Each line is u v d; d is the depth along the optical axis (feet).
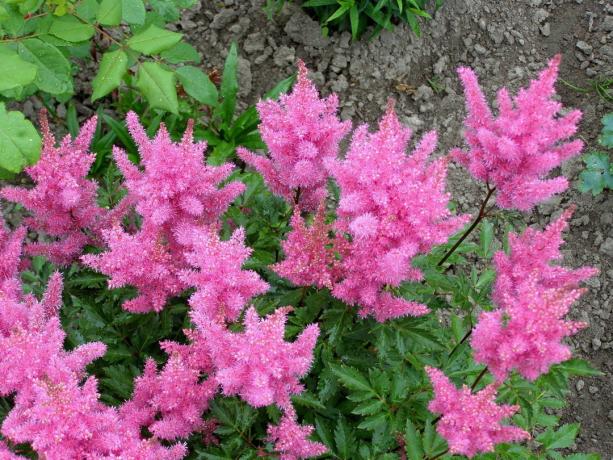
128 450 2.61
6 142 2.69
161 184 2.97
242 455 3.00
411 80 4.86
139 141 3.10
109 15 2.99
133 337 3.29
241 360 2.70
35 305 2.85
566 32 5.16
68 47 3.59
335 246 2.96
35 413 2.56
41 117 3.00
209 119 4.43
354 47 4.86
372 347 3.49
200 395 2.83
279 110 3.14
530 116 2.93
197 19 4.83
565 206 4.60
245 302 2.92
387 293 3.00
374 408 3.09
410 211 2.80
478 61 5.01
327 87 4.77
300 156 3.11
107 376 3.28
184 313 3.43
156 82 2.97
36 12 3.11
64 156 3.08
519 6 5.22
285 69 4.78
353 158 2.87
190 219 3.07
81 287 3.30
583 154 4.72
